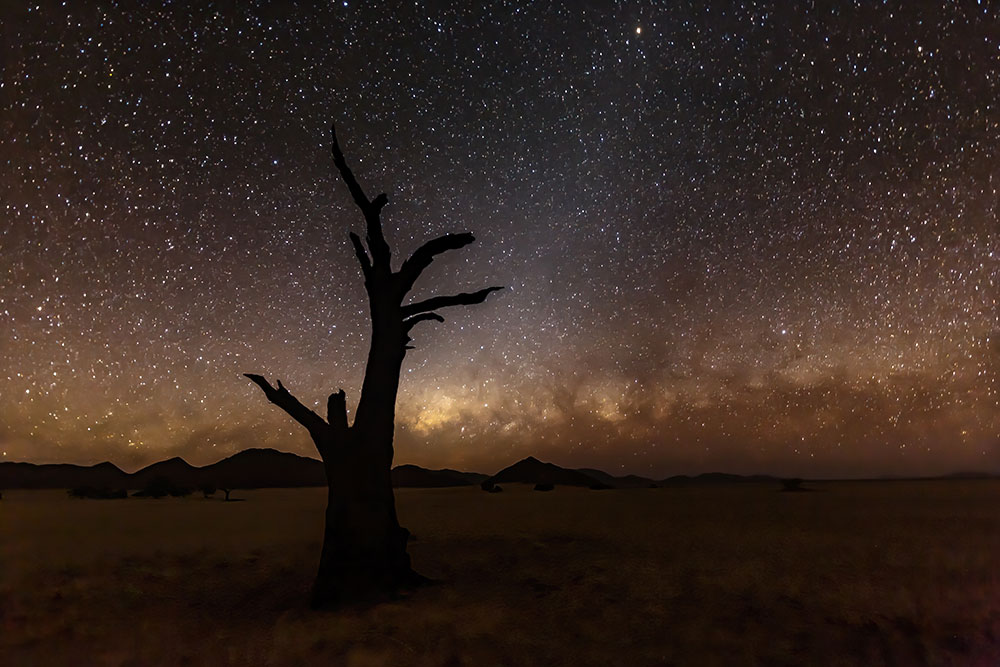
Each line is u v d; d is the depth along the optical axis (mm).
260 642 10742
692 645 9766
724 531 25797
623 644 9938
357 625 11445
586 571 16531
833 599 12711
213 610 13734
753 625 10883
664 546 21250
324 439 14125
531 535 25359
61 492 113000
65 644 10930
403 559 14594
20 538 27672
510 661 9211
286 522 35531
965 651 9203
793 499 53094
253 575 17656
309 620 12156
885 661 8852
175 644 10703
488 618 11688
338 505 13914
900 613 11516
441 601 13258
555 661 9188
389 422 14430
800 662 8844
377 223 15086
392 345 14633
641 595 13547
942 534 23219
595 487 124375
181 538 26984
